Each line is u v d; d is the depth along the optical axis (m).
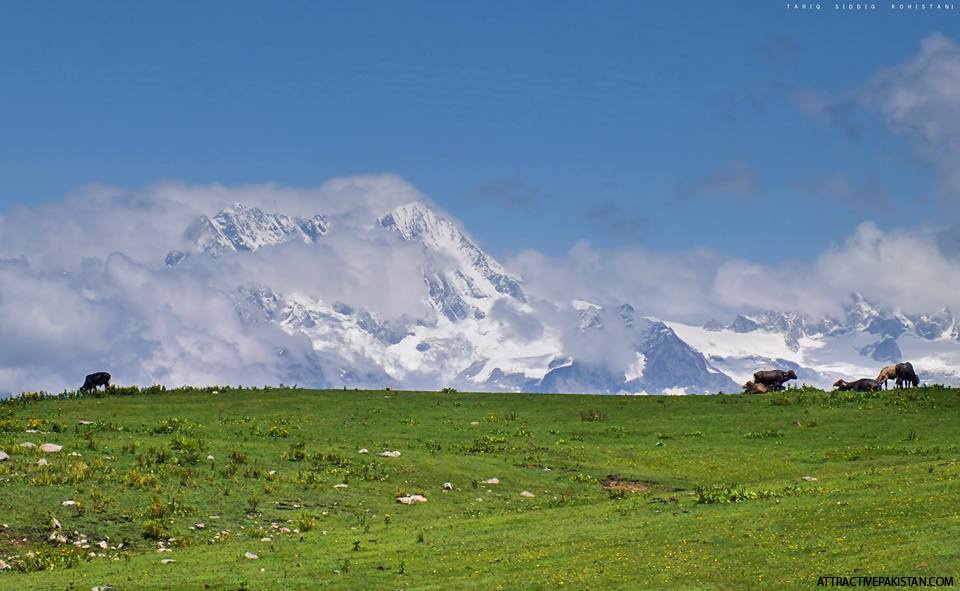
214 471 61.12
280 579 41.75
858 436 76.44
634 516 50.12
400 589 40.00
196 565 44.59
